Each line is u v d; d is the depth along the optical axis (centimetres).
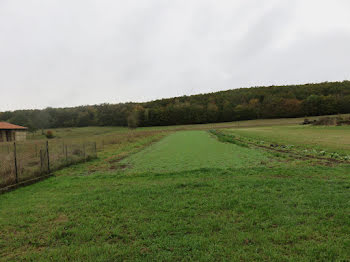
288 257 275
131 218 408
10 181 685
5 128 3778
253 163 1000
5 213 459
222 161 1077
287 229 344
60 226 387
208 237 330
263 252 287
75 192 604
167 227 364
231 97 10231
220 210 427
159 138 3244
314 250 287
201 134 3900
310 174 701
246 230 346
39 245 329
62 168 1020
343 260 265
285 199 470
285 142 1911
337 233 326
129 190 586
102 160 1259
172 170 898
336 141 1839
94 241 334
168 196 521
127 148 1889
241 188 565
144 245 317
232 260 273
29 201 537
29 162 947
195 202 475
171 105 9688
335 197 470
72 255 298
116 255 293
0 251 317
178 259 281
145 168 975
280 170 775
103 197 538
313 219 372
